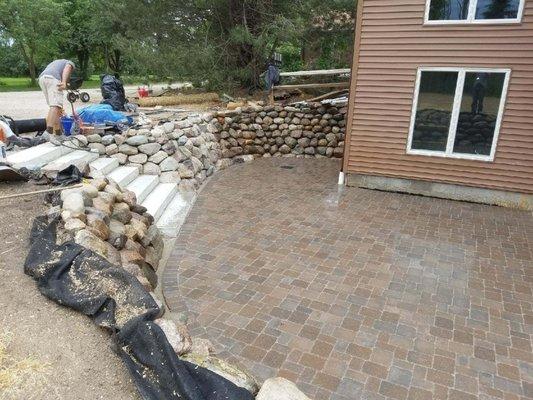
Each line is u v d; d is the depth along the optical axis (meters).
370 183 7.41
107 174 5.81
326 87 11.25
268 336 3.21
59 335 2.37
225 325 3.34
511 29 5.86
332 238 5.14
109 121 7.29
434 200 6.83
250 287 3.95
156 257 4.38
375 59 6.82
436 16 6.27
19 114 9.25
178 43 11.55
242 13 11.45
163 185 6.39
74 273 2.75
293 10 11.41
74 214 3.37
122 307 2.49
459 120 6.48
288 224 5.60
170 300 3.71
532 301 3.75
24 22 25.89
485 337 3.22
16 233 3.44
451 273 4.27
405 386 2.70
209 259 4.54
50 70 6.44
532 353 3.04
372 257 4.62
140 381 2.05
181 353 2.29
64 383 2.05
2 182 4.43
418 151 6.88
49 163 5.11
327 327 3.33
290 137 10.00
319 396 2.61
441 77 6.45
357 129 7.25
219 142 9.37
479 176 6.56
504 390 2.68
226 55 11.70
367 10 6.67
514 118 6.14
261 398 1.96
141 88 14.43
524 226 5.66
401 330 3.30
